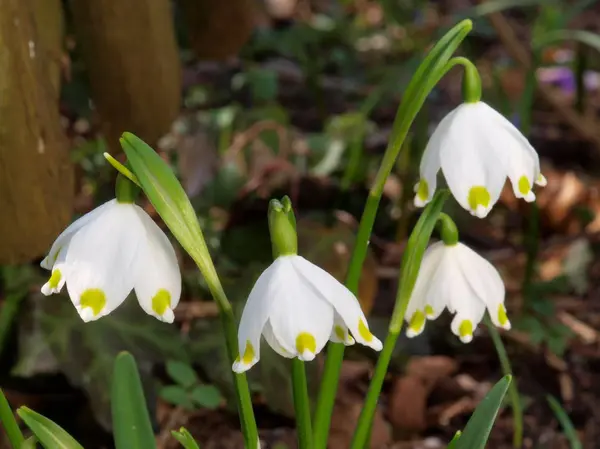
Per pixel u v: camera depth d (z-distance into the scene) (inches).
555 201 24.5
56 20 14.5
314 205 23.3
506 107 23.5
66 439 10.5
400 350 18.3
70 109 22.9
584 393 18.0
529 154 10.5
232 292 18.6
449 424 17.4
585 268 22.4
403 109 10.6
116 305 9.8
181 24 24.2
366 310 19.0
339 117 27.4
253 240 20.9
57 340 16.1
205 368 16.9
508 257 23.2
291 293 9.5
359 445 11.4
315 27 33.6
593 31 39.4
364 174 24.9
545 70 33.6
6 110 13.4
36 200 13.9
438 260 11.2
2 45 13.2
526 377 18.5
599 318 20.6
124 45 15.8
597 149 28.4
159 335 16.7
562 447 16.6
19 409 10.4
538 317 20.1
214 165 22.6
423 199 10.6
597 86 33.4
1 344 16.3
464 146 10.4
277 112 26.5
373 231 24.0
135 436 11.2
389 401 17.7
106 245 9.8
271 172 22.9
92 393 15.8
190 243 10.0
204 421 16.7
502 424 17.2
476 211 10.3
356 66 33.6
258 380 16.3
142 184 9.8
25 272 16.7
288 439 16.4
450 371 18.3
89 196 22.0
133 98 16.2
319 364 16.5
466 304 11.1
